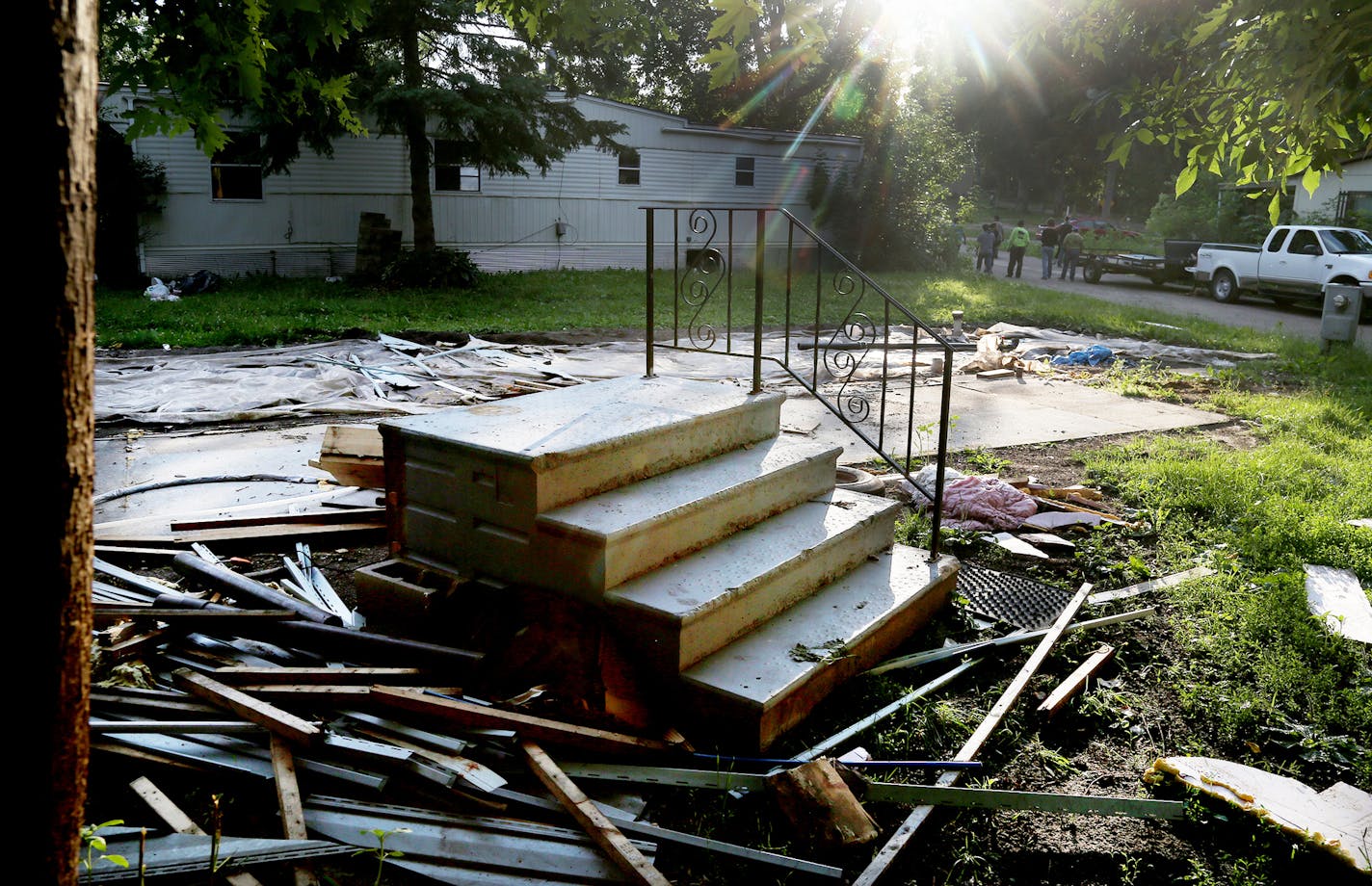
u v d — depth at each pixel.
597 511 3.62
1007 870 2.89
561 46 19.42
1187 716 3.82
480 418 4.09
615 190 25.05
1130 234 39.75
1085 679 4.00
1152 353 14.36
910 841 2.90
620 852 2.58
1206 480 6.88
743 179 27.36
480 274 21.67
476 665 3.39
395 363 10.97
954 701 3.85
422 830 2.68
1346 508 6.43
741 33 3.24
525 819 2.83
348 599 4.52
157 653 3.48
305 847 2.55
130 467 6.60
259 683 3.20
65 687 1.31
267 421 8.20
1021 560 5.54
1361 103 4.00
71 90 1.20
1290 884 2.85
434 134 21.44
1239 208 28.95
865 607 4.10
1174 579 5.21
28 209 1.18
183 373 9.95
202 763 2.86
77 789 1.36
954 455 7.80
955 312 14.88
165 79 4.45
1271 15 4.25
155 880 2.35
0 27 1.14
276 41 13.06
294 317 14.83
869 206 28.55
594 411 4.27
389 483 4.00
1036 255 40.53
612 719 3.36
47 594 1.26
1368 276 19.30
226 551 5.09
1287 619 4.54
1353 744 3.58
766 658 3.57
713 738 3.36
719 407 4.43
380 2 16.69
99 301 16.19
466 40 18.72
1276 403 10.32
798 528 4.32
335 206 21.39
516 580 3.70
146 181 18.86
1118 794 3.28
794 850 2.88
